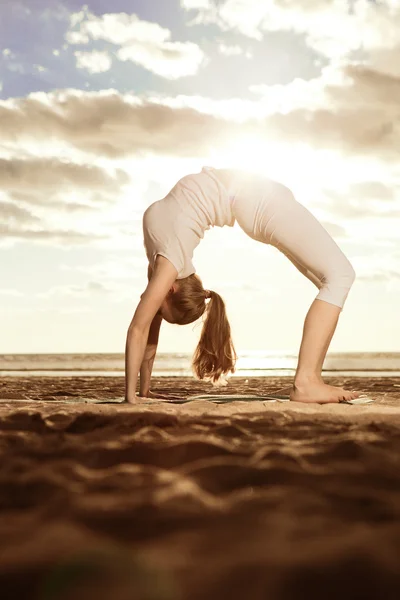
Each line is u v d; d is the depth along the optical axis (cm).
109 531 88
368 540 80
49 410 269
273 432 192
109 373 1402
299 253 336
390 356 4169
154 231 342
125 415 225
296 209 336
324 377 1130
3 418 230
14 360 3100
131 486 115
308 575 68
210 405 299
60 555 76
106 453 153
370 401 341
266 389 678
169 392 597
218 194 341
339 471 127
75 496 107
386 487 116
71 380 932
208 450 152
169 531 88
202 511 98
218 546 81
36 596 65
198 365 393
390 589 66
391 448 161
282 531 86
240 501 104
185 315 362
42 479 119
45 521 93
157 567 72
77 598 64
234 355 391
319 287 348
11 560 74
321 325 327
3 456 150
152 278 336
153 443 164
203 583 67
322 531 86
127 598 64
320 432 192
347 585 66
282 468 127
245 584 66
